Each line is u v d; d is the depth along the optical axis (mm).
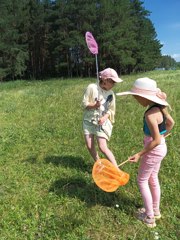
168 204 1956
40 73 23859
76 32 21766
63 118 4102
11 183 2289
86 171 2453
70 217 1825
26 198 2033
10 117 4359
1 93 7918
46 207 1945
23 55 20312
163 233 1714
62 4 22062
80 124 3719
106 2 22031
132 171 2367
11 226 1778
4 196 2107
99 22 22344
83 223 1780
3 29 19984
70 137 3291
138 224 1780
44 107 4973
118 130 3361
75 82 13711
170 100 4742
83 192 2107
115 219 1834
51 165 2572
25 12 22109
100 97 2240
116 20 22906
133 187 2154
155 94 1673
